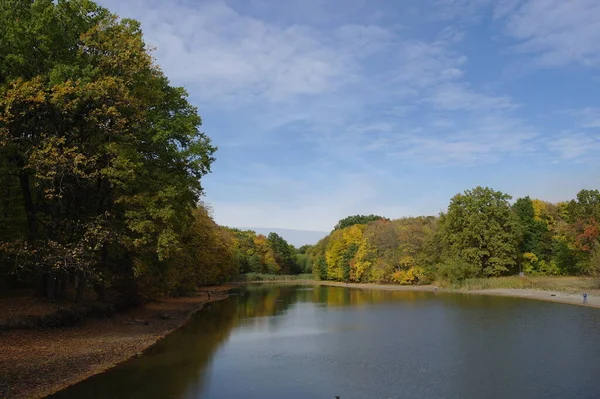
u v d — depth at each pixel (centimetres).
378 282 9744
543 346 2278
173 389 1499
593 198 7544
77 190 2573
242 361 1981
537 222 7925
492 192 7269
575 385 1585
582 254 6850
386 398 1452
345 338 2616
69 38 2398
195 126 3038
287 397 1451
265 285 10694
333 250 11825
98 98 2208
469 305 4500
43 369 1631
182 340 2517
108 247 2859
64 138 2150
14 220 2422
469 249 7088
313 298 6022
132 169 2323
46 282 2595
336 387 1572
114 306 3141
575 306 4150
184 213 2927
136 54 2431
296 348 2308
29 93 2009
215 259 6656
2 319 2067
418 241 9106
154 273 3800
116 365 1830
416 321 3353
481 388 1559
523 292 5678
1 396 1305
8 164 2194
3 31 2181
